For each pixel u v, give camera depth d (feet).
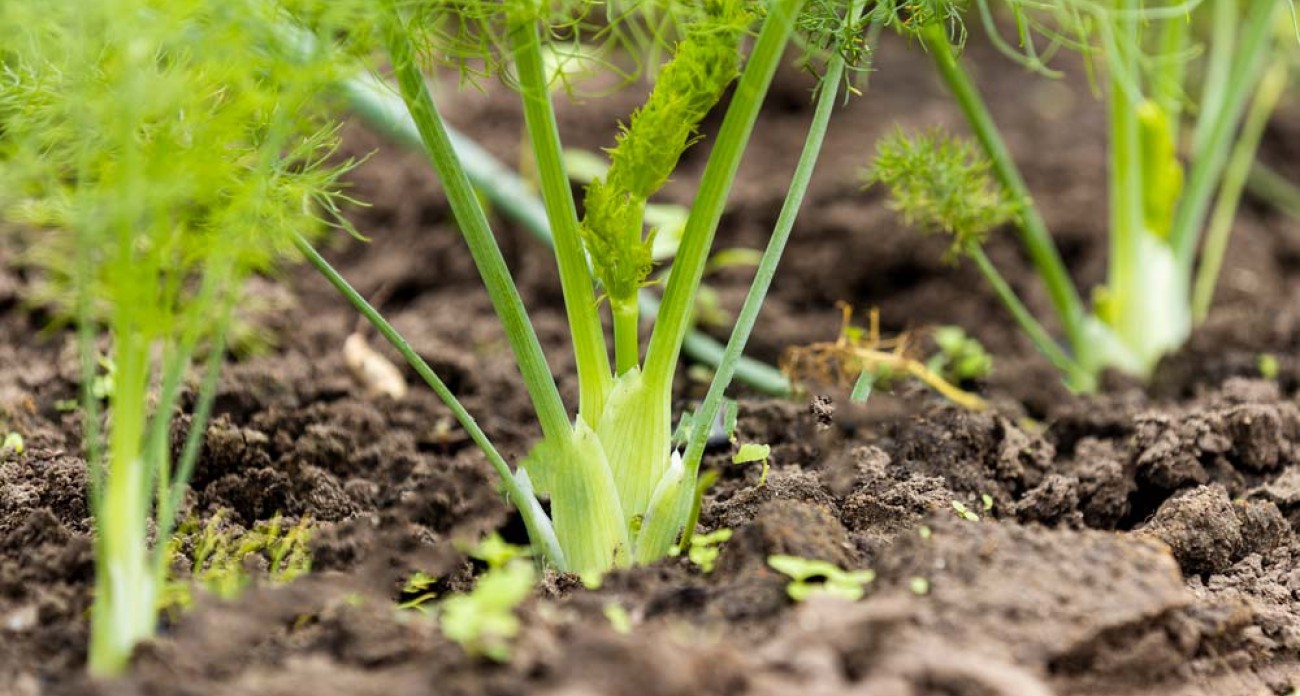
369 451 4.62
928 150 4.66
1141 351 5.24
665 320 4.00
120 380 3.68
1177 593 3.83
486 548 3.81
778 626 3.73
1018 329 5.55
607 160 6.32
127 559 3.70
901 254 5.72
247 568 4.05
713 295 5.41
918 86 7.51
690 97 3.95
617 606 3.80
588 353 4.03
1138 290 5.23
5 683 3.69
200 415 3.83
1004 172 4.96
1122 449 4.65
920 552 3.86
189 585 3.86
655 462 4.06
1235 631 3.95
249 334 5.07
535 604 3.82
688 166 6.42
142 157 3.79
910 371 4.85
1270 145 7.18
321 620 3.80
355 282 5.51
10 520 4.10
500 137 6.54
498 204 5.27
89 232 3.65
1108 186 6.48
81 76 3.76
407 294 5.53
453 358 5.02
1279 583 4.22
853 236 5.79
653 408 4.03
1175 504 4.32
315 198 4.35
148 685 3.61
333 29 3.83
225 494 4.37
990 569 3.83
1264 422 4.56
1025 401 5.11
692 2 3.93
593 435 4.03
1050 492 4.42
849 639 3.67
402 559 4.08
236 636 3.74
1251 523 4.31
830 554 3.89
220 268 3.75
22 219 5.00
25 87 3.83
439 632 3.74
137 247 4.17
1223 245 6.19
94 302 4.97
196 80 3.73
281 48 3.76
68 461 4.34
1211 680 3.90
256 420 4.64
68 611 3.84
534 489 4.11
